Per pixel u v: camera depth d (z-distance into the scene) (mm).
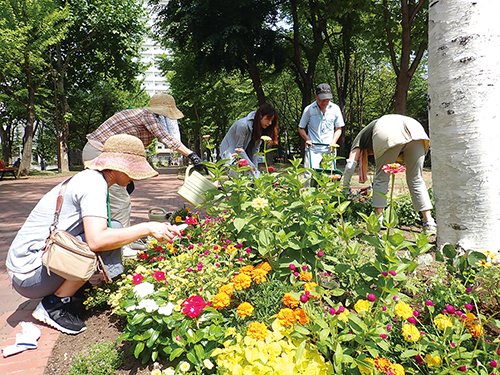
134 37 24281
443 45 3033
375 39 18078
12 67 18109
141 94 37281
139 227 2438
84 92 32125
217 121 30734
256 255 2834
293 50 20078
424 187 4398
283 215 2439
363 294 1938
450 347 1617
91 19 22047
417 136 4090
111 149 2533
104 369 1952
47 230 2449
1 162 17969
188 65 22812
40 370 2045
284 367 1563
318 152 5312
